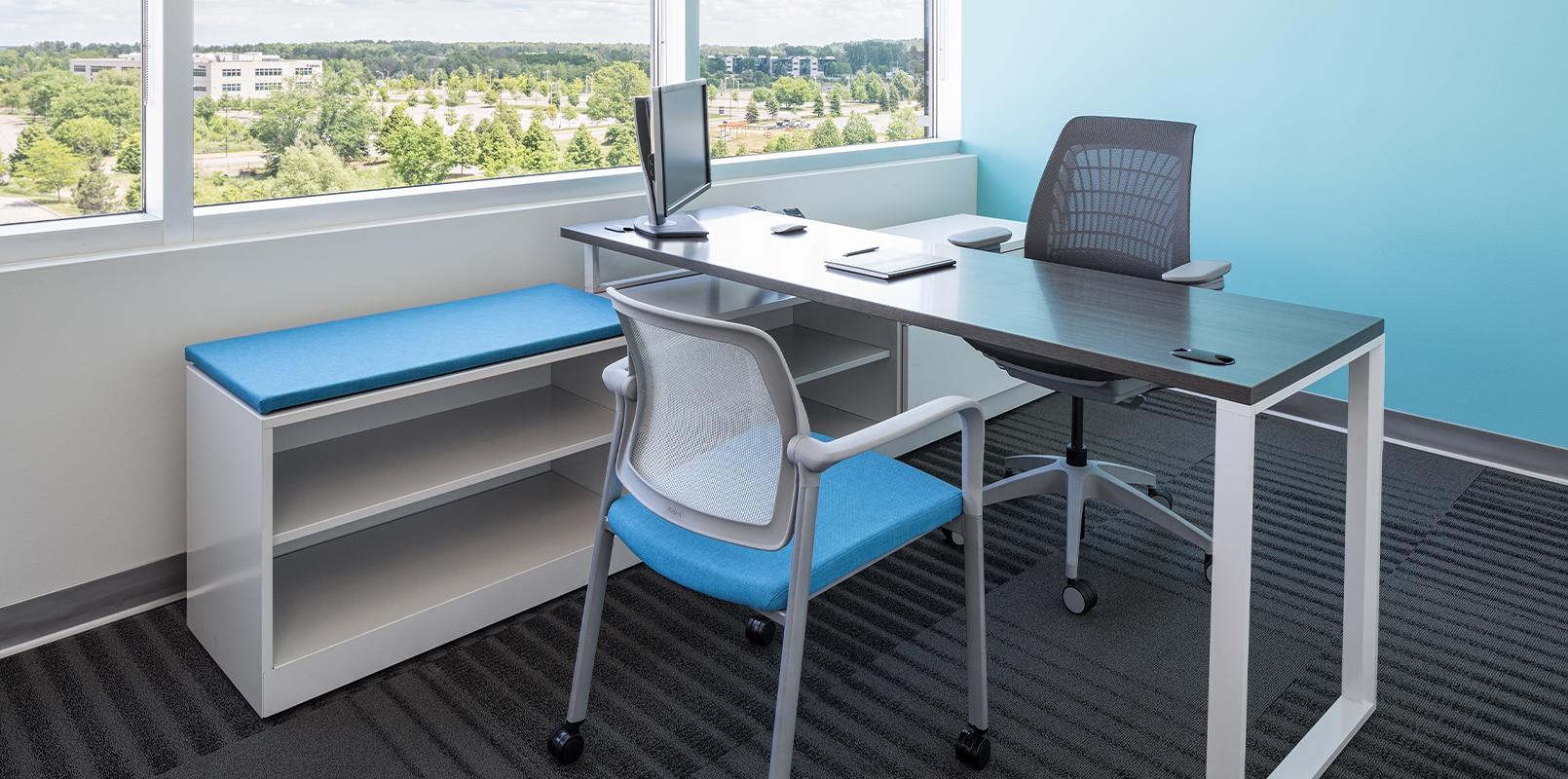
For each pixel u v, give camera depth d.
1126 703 2.16
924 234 3.78
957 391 3.53
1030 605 2.55
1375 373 1.96
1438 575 2.68
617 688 2.21
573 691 1.96
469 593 2.38
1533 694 2.17
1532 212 3.17
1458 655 2.31
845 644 2.39
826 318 3.44
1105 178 2.86
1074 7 4.03
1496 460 3.38
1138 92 3.94
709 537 1.65
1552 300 3.19
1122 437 3.62
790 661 1.57
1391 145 3.40
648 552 1.72
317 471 2.39
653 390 1.71
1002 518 3.03
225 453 2.15
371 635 2.22
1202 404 3.98
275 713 2.11
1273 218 3.71
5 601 2.31
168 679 2.25
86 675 2.25
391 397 2.19
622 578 2.70
